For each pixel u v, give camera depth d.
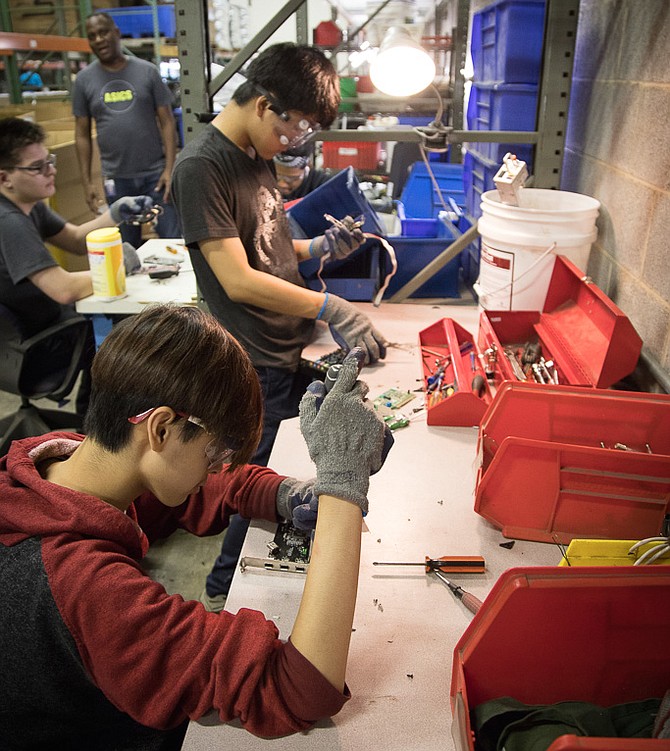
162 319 0.75
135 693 0.68
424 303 2.24
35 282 2.22
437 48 2.95
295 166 2.41
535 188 2.00
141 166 3.86
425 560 1.04
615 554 0.93
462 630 0.92
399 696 0.82
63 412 2.65
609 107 1.80
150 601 0.70
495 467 1.07
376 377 1.62
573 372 1.39
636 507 1.07
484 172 2.42
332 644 0.72
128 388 0.72
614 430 1.16
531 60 2.10
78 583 0.68
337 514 0.78
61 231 2.63
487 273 1.73
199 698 0.69
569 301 1.64
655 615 0.75
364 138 2.02
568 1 1.81
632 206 1.63
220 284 1.58
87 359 2.55
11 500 0.75
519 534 1.10
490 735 0.77
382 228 2.33
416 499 1.19
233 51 4.92
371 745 0.76
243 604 0.96
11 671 0.72
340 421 0.81
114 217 2.66
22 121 2.24
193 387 0.72
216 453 0.77
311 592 0.74
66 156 3.95
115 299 2.21
